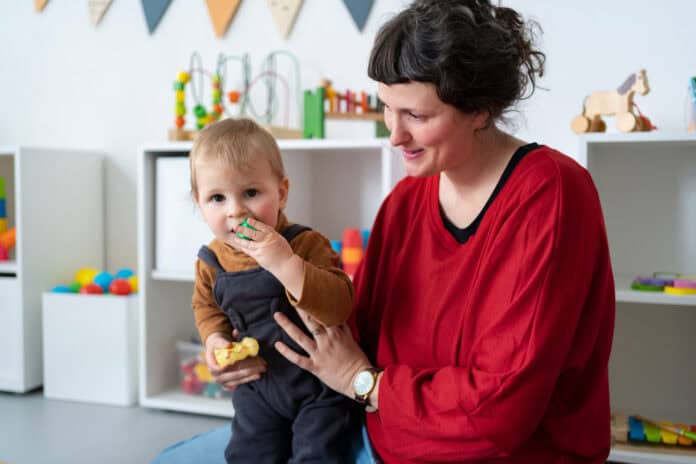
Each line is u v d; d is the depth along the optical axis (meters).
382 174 1.95
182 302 2.21
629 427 1.66
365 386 0.89
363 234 1.96
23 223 2.19
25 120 2.56
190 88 2.31
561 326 0.78
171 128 2.20
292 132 2.05
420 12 0.79
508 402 0.77
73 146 2.50
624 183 1.83
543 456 0.83
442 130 0.79
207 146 0.98
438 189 0.94
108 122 2.45
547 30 1.87
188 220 1.99
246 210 0.97
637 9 1.79
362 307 1.03
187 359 2.11
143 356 2.05
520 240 0.80
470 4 0.80
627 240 1.83
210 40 2.28
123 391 2.14
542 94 1.88
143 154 2.02
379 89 0.83
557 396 0.84
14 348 2.23
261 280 0.99
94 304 2.15
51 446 1.80
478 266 0.85
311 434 0.94
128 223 2.45
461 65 0.76
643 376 1.86
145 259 2.03
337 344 0.93
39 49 2.51
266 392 0.99
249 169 0.97
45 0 2.48
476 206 0.88
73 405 2.14
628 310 1.86
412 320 0.92
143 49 2.37
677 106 1.77
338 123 2.15
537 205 0.80
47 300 2.20
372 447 0.90
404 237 0.98
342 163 2.13
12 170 2.58
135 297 2.15
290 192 2.02
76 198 2.37
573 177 0.82
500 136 0.90
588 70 1.84
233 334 1.05
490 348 0.79
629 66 1.81
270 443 0.99
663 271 1.81
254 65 2.22
